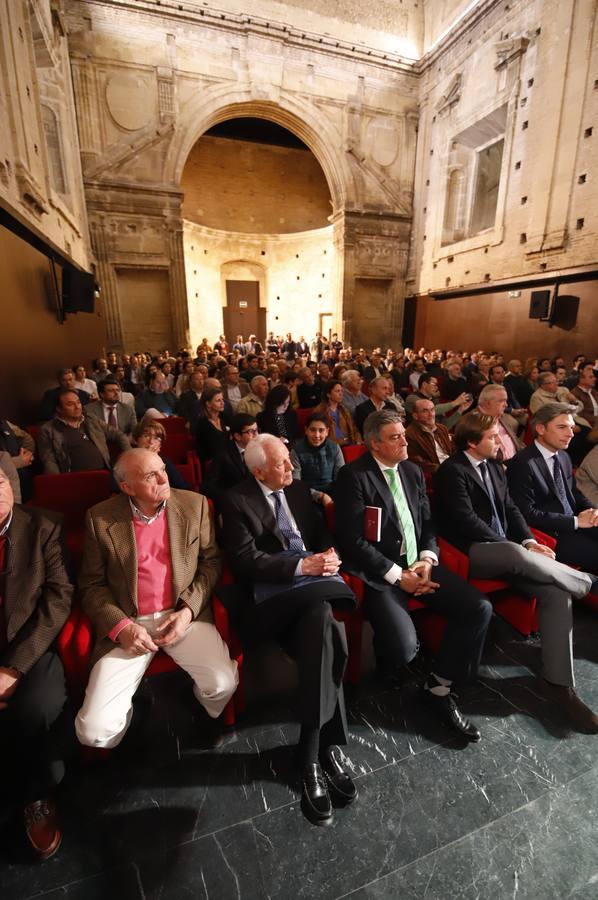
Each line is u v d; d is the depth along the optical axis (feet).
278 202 62.23
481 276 40.50
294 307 64.28
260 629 5.93
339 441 14.35
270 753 5.73
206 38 40.50
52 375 21.02
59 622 5.18
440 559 7.50
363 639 8.09
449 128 42.93
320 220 64.85
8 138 16.25
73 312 23.91
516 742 5.88
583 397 17.70
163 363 30.32
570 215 31.50
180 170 42.73
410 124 48.06
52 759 4.73
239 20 40.45
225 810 5.01
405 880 4.33
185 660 5.57
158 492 5.57
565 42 30.40
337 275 50.88
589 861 4.48
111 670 5.20
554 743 5.86
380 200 49.01
